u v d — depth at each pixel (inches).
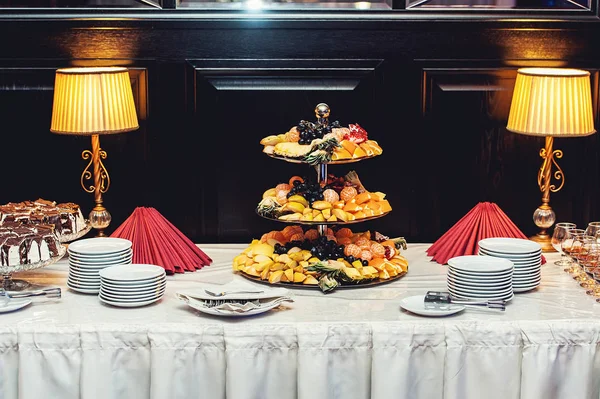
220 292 93.3
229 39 128.0
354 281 99.5
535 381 88.9
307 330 87.4
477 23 128.3
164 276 96.3
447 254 110.7
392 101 130.6
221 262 112.2
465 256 100.0
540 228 132.3
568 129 116.3
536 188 134.6
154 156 131.1
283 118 130.3
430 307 91.4
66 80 116.0
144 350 87.8
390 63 129.6
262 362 87.7
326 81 129.4
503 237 109.7
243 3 126.7
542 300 96.2
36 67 128.0
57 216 109.5
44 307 93.4
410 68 129.8
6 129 130.0
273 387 88.4
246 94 129.3
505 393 89.0
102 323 87.9
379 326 87.7
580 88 116.4
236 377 87.4
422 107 130.8
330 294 98.3
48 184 132.0
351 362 88.1
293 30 128.0
